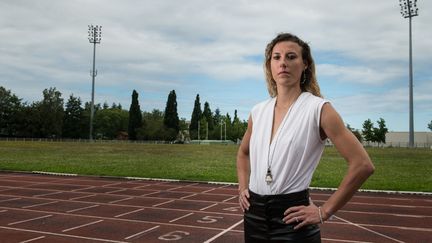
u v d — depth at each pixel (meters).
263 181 2.38
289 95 2.50
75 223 8.45
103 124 111.00
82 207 10.41
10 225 8.21
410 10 49.81
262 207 2.37
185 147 55.31
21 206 10.51
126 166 22.00
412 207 10.74
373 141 86.38
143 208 10.31
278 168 2.34
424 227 8.34
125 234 7.55
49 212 9.68
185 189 14.16
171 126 95.12
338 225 8.47
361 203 11.36
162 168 21.00
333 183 15.16
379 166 23.45
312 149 2.35
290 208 2.29
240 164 2.82
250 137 2.73
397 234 7.74
